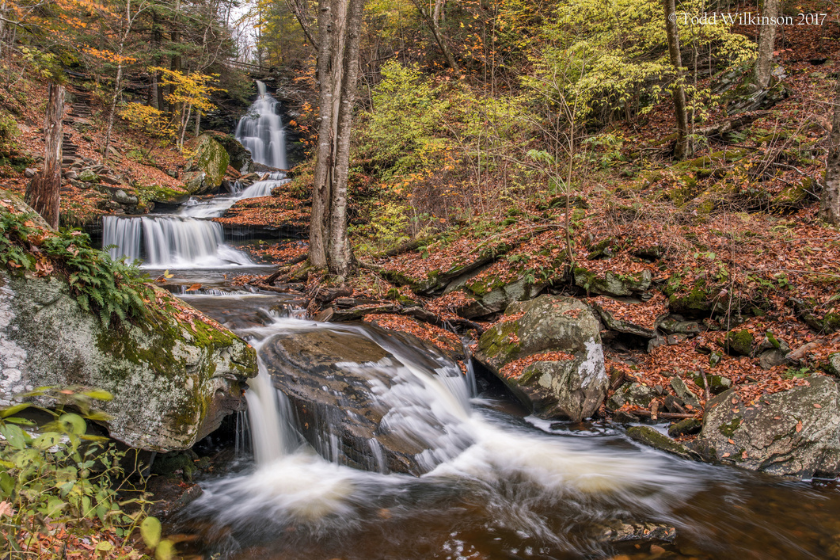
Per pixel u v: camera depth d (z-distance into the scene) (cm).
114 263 401
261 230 1537
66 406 365
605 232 916
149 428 410
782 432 526
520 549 393
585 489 496
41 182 664
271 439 547
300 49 2939
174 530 404
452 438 597
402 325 828
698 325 776
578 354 692
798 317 693
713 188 1040
